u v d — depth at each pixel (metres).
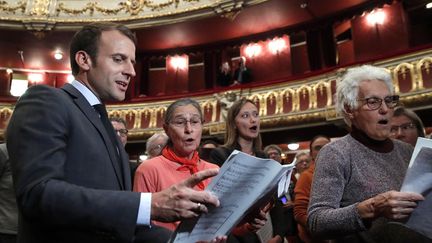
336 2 7.80
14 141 0.83
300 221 1.98
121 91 1.10
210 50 10.00
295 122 6.86
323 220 1.17
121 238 0.77
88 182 0.91
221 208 0.90
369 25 7.71
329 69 6.61
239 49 9.76
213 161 1.90
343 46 8.57
